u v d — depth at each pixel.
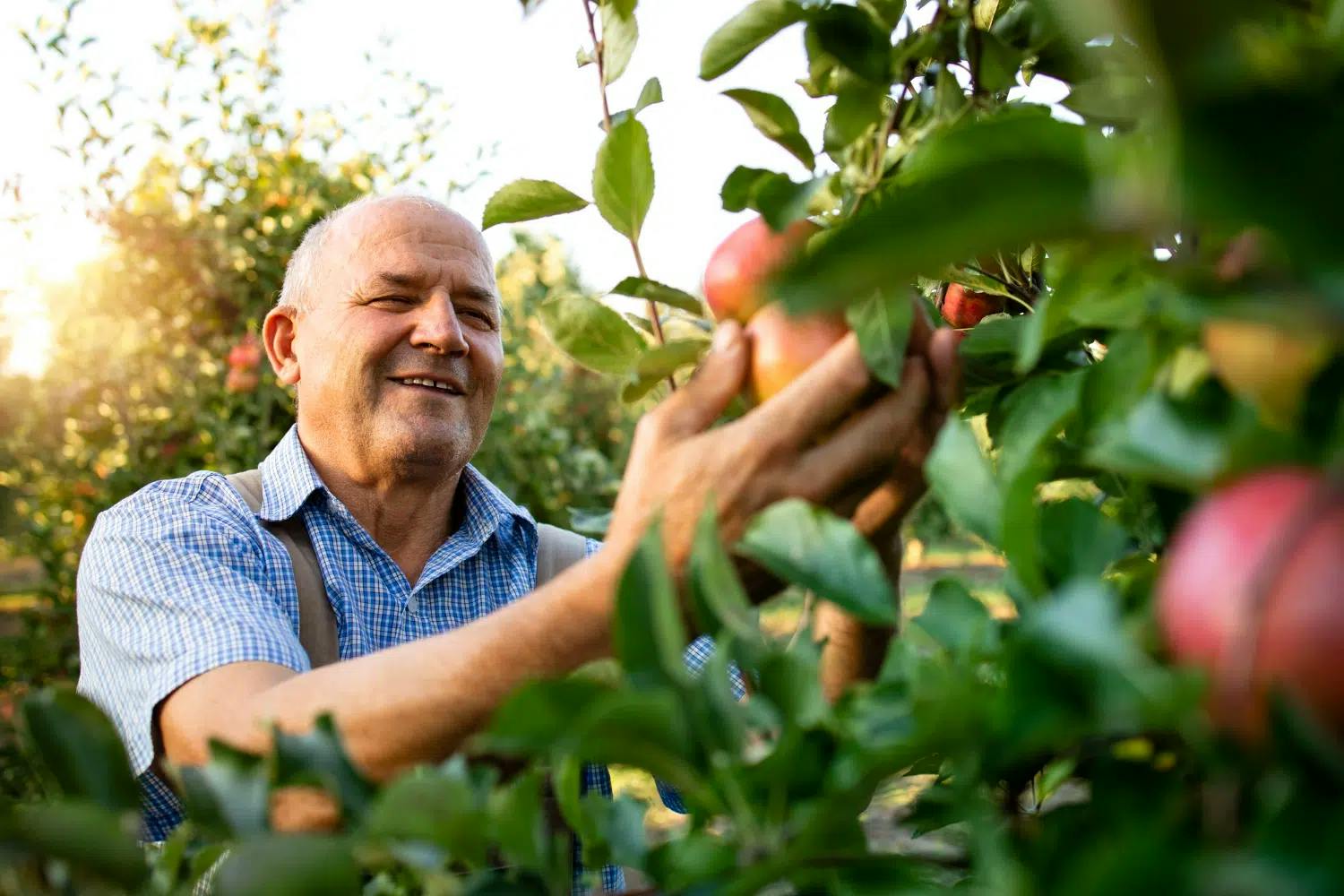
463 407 2.14
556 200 1.00
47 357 4.73
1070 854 0.48
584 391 6.37
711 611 0.61
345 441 2.07
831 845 0.52
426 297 2.12
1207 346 0.51
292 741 0.60
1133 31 0.32
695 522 0.75
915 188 0.34
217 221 4.75
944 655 0.58
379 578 2.04
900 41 0.92
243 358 4.62
